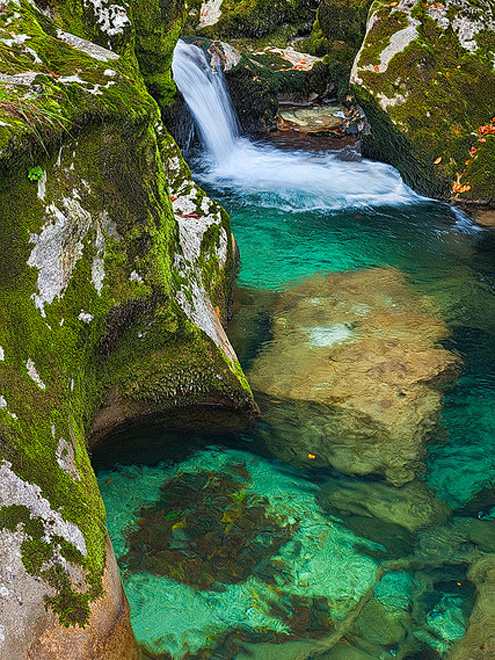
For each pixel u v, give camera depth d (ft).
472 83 25.79
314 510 10.80
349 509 10.89
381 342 15.55
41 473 8.17
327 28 34.42
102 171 11.03
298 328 16.03
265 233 21.86
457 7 26.78
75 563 7.72
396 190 26.04
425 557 10.03
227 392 12.80
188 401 12.85
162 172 13.01
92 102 10.89
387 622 8.95
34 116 9.73
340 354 14.97
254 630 8.70
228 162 28.53
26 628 7.00
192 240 14.90
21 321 9.26
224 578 9.41
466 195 24.57
